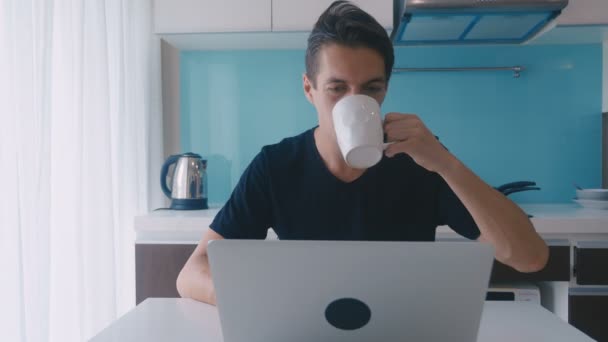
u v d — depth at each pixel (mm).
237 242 513
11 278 1101
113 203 1712
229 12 1915
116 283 1714
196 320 782
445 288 515
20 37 1144
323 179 1060
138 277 1784
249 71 2271
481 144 2250
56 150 1375
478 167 2252
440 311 526
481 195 821
